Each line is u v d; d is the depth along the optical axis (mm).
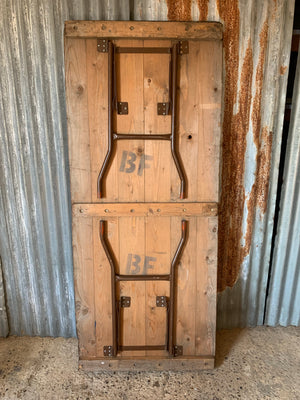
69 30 1743
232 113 2037
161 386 1919
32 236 2168
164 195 1922
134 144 1857
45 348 2215
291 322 2404
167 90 1820
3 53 1881
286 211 2242
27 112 1965
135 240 1954
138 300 2006
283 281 2391
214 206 1933
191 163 1895
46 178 2070
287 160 2166
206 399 1827
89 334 2018
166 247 1970
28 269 2223
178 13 1872
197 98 1836
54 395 1852
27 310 2293
